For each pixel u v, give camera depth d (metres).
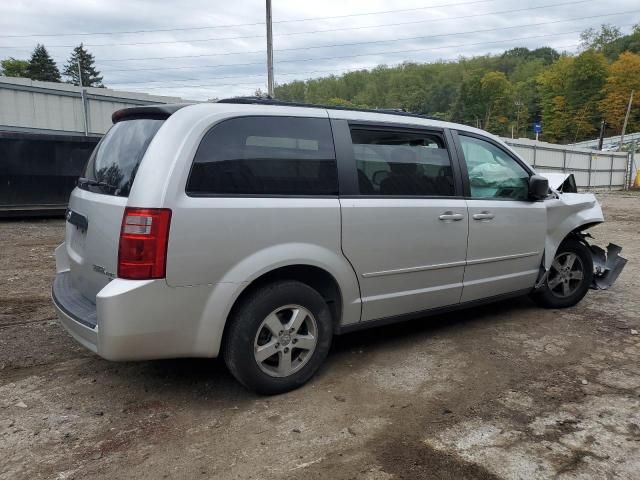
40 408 3.33
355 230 3.70
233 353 3.31
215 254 3.12
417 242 4.07
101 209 3.23
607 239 11.05
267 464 2.76
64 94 23.02
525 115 105.00
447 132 4.44
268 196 3.35
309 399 3.48
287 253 3.37
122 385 3.66
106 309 2.90
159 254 2.96
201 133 3.15
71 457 2.81
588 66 97.25
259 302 3.32
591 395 3.58
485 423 3.19
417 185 4.13
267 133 3.42
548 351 4.38
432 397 3.53
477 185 4.59
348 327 3.86
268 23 23.88
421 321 5.13
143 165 3.05
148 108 3.43
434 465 2.76
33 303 5.60
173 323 3.06
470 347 4.44
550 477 2.67
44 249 8.51
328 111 3.77
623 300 5.95
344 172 3.71
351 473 2.69
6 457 2.80
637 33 110.44
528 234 4.93
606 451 2.91
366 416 3.26
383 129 4.00
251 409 3.34
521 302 5.84
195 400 3.45
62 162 11.65
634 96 89.44
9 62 86.19
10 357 4.12
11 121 21.95
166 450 2.88
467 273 4.50
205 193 3.12
